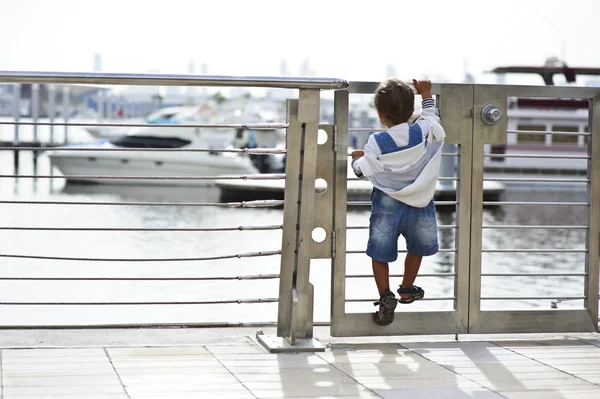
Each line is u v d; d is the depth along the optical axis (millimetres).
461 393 4074
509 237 19125
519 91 5355
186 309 10656
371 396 3996
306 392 4047
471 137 5312
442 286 12016
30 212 23172
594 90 5473
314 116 4930
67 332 5340
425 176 4883
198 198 30156
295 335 5012
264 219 24109
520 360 4805
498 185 29875
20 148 4766
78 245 16688
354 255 15562
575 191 33969
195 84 4770
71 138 46219
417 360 4770
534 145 33250
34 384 4094
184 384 4148
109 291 11820
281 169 32312
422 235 4957
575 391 4141
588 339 5453
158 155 31375
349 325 5211
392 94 4918
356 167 5012
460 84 5285
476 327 5387
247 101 53438
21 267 13773
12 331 5336
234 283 12414
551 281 12578
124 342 5113
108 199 28547
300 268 5051
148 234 18703
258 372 4422
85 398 3867
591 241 5523
